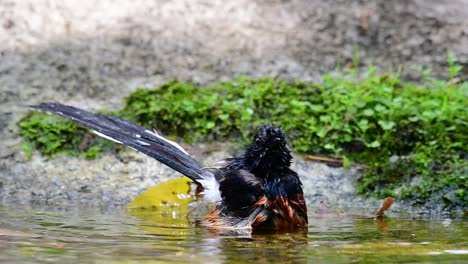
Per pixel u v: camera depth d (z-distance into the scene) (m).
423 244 8.10
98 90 13.38
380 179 11.65
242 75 13.98
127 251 7.36
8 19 14.63
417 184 11.43
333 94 13.23
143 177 11.62
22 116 12.63
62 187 11.32
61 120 12.52
